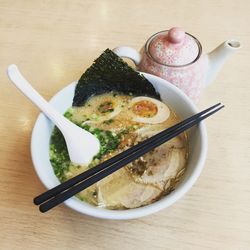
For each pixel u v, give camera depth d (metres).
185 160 0.31
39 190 0.31
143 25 0.48
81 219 0.29
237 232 0.28
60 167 0.30
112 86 0.36
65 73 0.42
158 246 0.28
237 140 0.35
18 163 0.33
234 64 0.43
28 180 0.32
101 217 0.24
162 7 0.51
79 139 0.31
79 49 0.45
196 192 0.31
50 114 0.30
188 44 0.35
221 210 0.30
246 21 0.49
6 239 0.28
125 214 0.24
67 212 0.30
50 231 0.29
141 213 0.24
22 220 0.29
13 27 0.49
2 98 0.40
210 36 0.47
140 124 0.34
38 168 0.27
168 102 0.35
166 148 0.32
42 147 0.29
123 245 0.28
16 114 0.38
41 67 0.43
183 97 0.33
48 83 0.41
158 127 0.34
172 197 0.25
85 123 0.34
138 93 0.36
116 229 0.29
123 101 0.36
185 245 0.28
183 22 0.49
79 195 0.28
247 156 0.34
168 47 0.34
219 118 0.37
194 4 0.52
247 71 0.42
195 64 0.34
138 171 0.30
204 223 0.29
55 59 0.44
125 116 0.35
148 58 0.35
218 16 0.50
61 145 0.32
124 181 0.29
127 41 0.46
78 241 0.28
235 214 0.29
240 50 0.44
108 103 0.36
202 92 0.39
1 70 0.43
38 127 0.30
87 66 0.43
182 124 0.31
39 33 0.48
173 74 0.34
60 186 0.26
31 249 0.28
